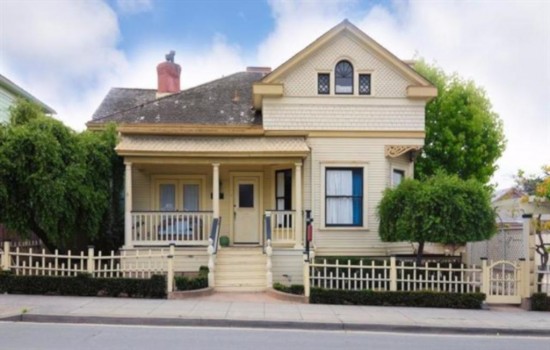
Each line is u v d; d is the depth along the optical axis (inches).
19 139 528.7
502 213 714.2
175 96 762.2
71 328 356.8
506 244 595.5
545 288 483.5
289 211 620.1
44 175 532.4
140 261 582.9
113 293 469.4
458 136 928.3
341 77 663.1
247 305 449.1
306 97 655.8
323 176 650.2
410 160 699.4
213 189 625.9
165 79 860.6
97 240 640.4
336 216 650.8
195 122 679.7
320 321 387.9
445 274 510.9
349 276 491.2
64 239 570.9
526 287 474.9
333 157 652.1
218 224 613.3
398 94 660.1
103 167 608.4
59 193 534.0
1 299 436.1
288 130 650.2
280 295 492.4
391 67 661.3
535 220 500.1
